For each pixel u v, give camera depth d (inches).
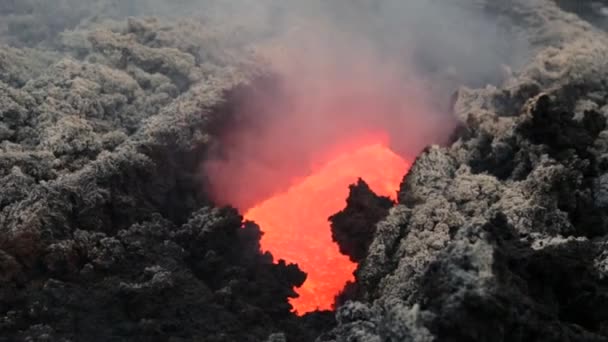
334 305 400.5
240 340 333.4
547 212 380.5
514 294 265.1
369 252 392.8
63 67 491.5
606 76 526.3
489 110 498.9
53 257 350.3
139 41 548.4
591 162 429.7
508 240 315.0
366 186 457.4
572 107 502.3
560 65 525.3
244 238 418.6
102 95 471.2
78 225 374.3
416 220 389.4
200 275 385.4
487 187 407.5
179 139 438.3
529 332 264.2
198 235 393.7
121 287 340.2
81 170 395.5
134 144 416.8
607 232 390.9
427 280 275.0
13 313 323.3
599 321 303.4
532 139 432.5
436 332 253.8
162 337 325.1
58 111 444.8
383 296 351.3
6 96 448.1
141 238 376.8
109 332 324.8
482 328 253.8
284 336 328.5
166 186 420.8
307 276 426.6
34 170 397.7
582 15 648.4
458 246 270.5
